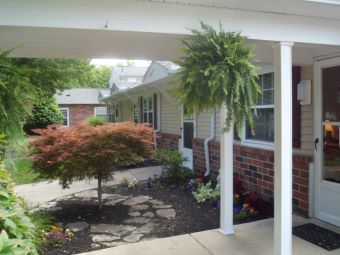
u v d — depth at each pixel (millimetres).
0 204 2273
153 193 6609
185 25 2736
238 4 2770
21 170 7629
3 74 2518
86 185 7531
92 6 2535
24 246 2055
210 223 4688
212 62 2611
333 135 4223
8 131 2639
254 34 2926
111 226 4742
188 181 7395
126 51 3865
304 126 4738
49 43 3322
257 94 2674
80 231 4547
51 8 2461
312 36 3121
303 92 4613
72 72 12164
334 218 4262
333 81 4203
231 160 4070
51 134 5152
